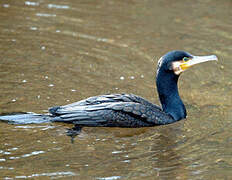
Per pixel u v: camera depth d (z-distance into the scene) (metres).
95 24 18.05
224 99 13.13
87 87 13.51
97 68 14.84
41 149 10.22
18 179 9.02
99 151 10.31
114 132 11.32
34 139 10.59
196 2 20.58
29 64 14.83
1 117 11.27
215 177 9.43
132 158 10.08
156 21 18.52
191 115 12.23
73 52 15.87
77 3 20.05
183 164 9.91
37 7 19.36
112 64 15.16
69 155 10.05
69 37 16.94
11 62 14.86
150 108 11.72
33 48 15.98
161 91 12.21
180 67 12.07
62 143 10.54
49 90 13.17
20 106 12.12
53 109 11.34
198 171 9.65
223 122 11.79
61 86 13.48
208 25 18.22
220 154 10.31
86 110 11.29
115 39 16.94
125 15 18.97
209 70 15.15
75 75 14.27
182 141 10.91
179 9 19.77
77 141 10.70
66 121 11.18
